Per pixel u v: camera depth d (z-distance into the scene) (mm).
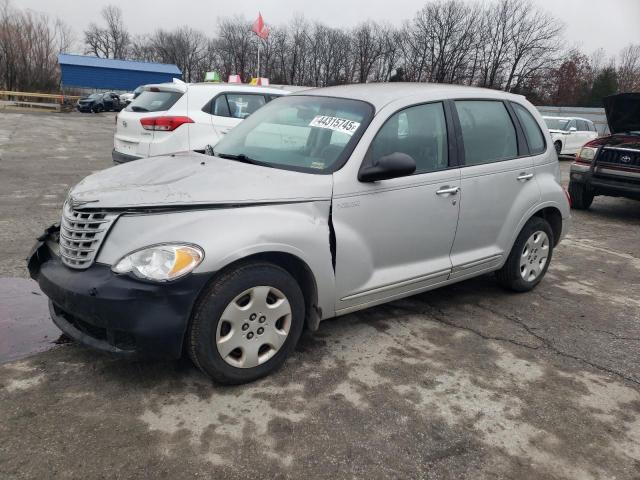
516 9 58281
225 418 2787
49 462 2398
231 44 76062
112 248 2783
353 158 3426
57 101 42594
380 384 3213
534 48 58812
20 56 46188
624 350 3891
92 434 2600
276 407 2908
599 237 7520
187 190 2990
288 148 3709
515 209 4500
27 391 2912
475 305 4582
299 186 3209
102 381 3049
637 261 6328
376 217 3506
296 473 2439
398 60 63406
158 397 2928
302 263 3162
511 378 3395
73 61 58062
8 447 2475
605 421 3002
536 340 3965
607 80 54469
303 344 3652
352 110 3736
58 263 3004
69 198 3109
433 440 2734
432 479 2467
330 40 66875
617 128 9430
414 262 3857
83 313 2750
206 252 2752
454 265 4098
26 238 5566
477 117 4285
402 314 4281
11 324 3668
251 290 2961
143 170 3477
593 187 8938
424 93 3971
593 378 3463
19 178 9258
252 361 3057
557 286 5234
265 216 3016
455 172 3973
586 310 4629
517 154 4578
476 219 4188
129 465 2412
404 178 3648
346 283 3426
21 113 30625
